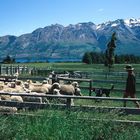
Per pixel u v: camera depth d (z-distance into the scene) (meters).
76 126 10.31
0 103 12.57
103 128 10.41
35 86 21.08
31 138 9.93
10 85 20.39
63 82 30.02
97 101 19.62
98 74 49.22
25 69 53.81
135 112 11.99
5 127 10.33
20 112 12.96
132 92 19.45
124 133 10.61
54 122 10.35
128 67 19.44
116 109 11.78
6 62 130.50
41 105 12.34
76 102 19.92
